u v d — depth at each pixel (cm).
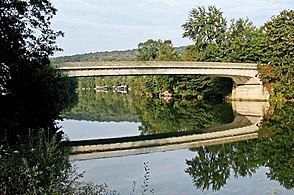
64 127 3822
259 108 5412
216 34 7631
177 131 3538
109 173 1831
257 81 6234
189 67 5456
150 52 9719
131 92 12056
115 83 14562
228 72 5903
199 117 4675
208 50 7144
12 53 2416
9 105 2550
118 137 3188
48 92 3269
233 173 1884
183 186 1617
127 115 5244
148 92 9156
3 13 2394
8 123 2333
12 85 2547
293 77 5966
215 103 6600
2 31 2377
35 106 3011
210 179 1759
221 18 7725
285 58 5931
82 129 3694
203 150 2536
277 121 3991
